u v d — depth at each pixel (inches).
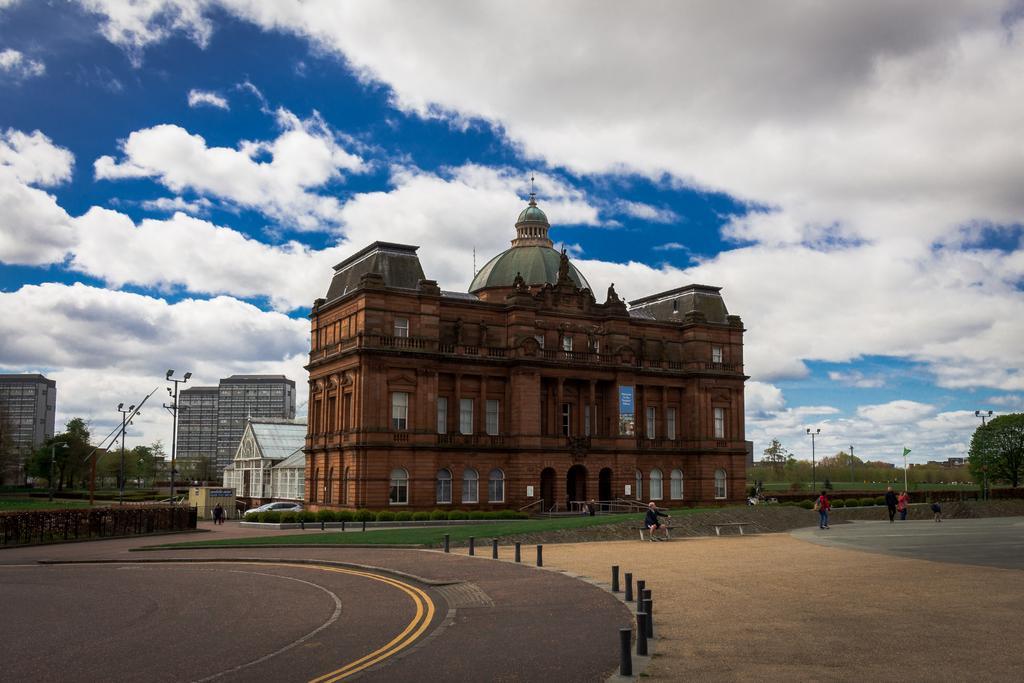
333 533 2304.4
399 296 3277.6
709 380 3978.8
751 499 4047.7
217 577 1444.4
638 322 3905.0
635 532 2174.0
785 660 757.3
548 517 3208.7
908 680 686.5
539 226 4286.4
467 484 3383.4
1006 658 760.3
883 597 1114.1
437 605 1106.1
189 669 768.3
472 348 3437.5
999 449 4977.9
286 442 4618.6
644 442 3826.3
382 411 3189.0
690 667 733.9
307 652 828.6
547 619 979.9
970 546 1868.8
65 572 1576.0
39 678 745.6
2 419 6633.9
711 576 1349.7
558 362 3553.2
